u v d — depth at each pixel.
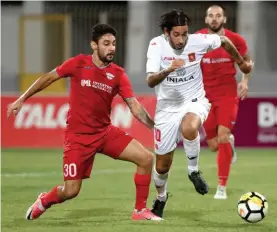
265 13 76.31
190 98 25.98
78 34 79.06
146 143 55.81
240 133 56.31
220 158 32.00
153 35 77.75
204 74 32.69
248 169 44.22
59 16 78.75
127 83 24.58
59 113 56.84
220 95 32.53
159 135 25.92
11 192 34.25
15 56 80.44
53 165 46.31
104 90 24.12
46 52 79.44
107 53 23.61
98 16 78.56
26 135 57.12
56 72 24.19
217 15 31.88
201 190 25.92
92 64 24.05
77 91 24.19
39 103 56.94
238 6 76.31
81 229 24.16
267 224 25.12
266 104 56.03
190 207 29.23
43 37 79.38
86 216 27.03
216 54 32.22
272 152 54.12
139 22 77.69
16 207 29.50
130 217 26.72
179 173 42.16
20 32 79.50
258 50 76.31
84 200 31.41
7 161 48.50
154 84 24.34
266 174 41.75
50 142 56.88
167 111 26.00
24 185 37.00
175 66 23.39
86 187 36.12
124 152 24.84
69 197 24.88
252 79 74.69
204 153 53.91
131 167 45.84
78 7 78.94
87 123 24.27
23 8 79.75
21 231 24.00
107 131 24.77
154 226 24.61
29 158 50.31
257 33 76.19
